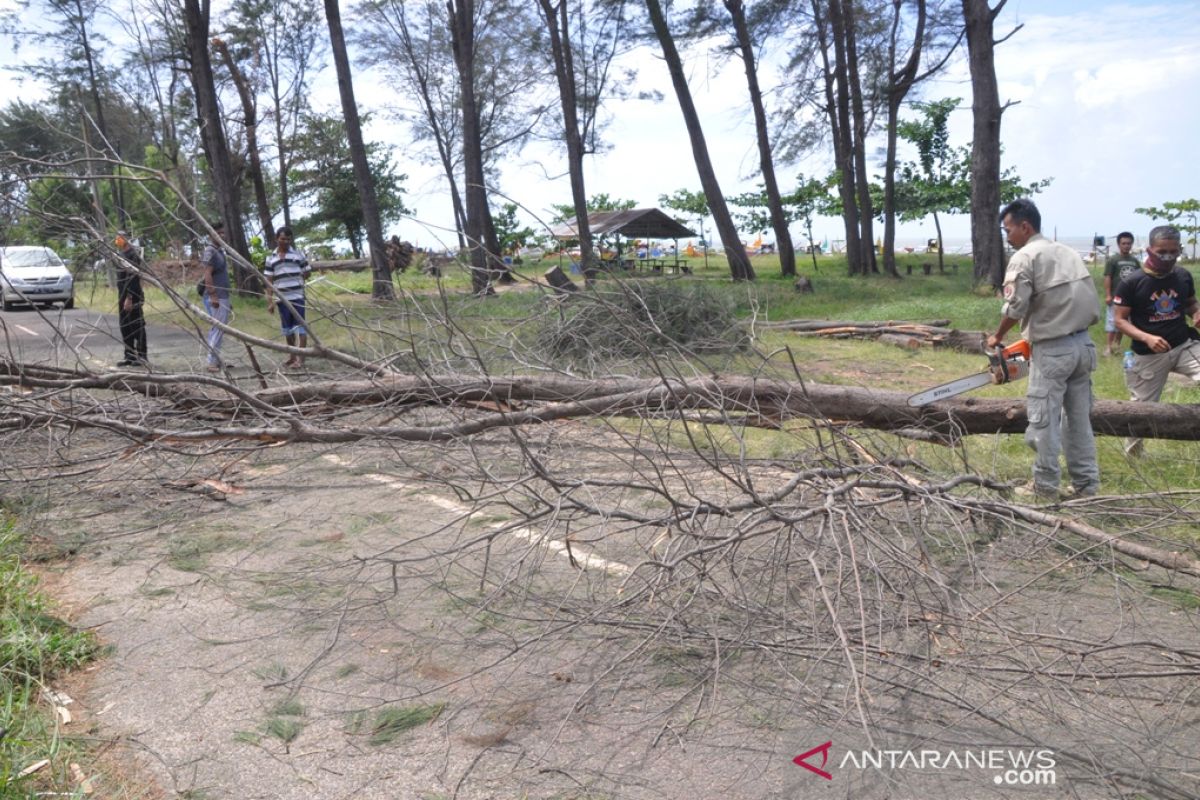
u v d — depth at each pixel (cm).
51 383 589
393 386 616
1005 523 433
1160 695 311
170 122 2536
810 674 313
